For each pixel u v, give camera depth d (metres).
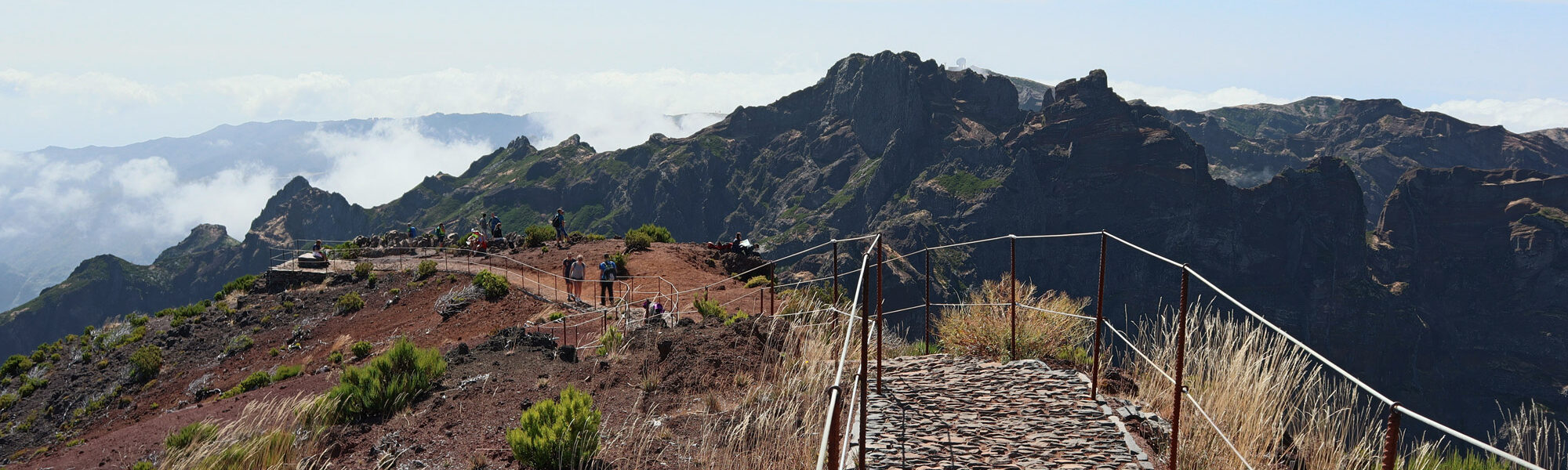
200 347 36.62
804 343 12.34
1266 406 7.98
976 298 12.38
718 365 11.99
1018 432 7.96
